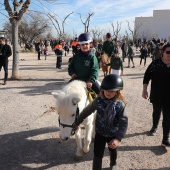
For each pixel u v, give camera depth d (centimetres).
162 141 470
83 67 429
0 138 509
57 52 1641
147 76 479
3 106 727
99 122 318
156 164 414
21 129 554
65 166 407
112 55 1093
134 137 516
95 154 330
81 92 376
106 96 307
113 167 360
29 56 2894
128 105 752
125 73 1447
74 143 488
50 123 591
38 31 3909
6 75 1030
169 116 456
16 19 1120
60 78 1235
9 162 420
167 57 437
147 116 649
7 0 1070
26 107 719
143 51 1862
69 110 335
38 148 467
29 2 1078
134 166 407
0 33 2223
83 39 415
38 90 947
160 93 454
